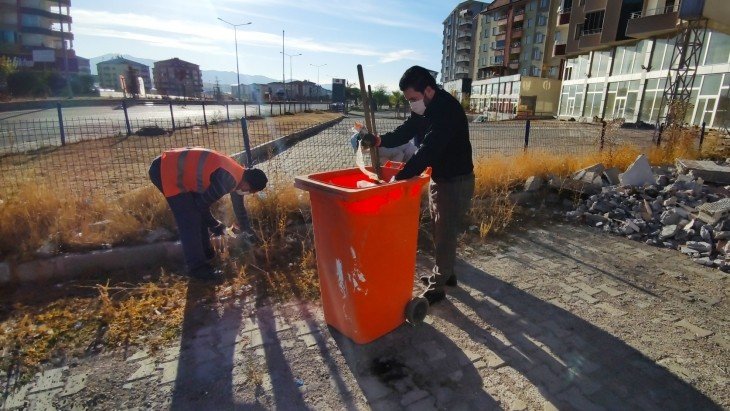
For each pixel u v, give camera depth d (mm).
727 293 3428
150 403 2189
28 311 3000
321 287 2828
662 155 8867
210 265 3639
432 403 2191
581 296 3367
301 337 2764
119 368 2449
